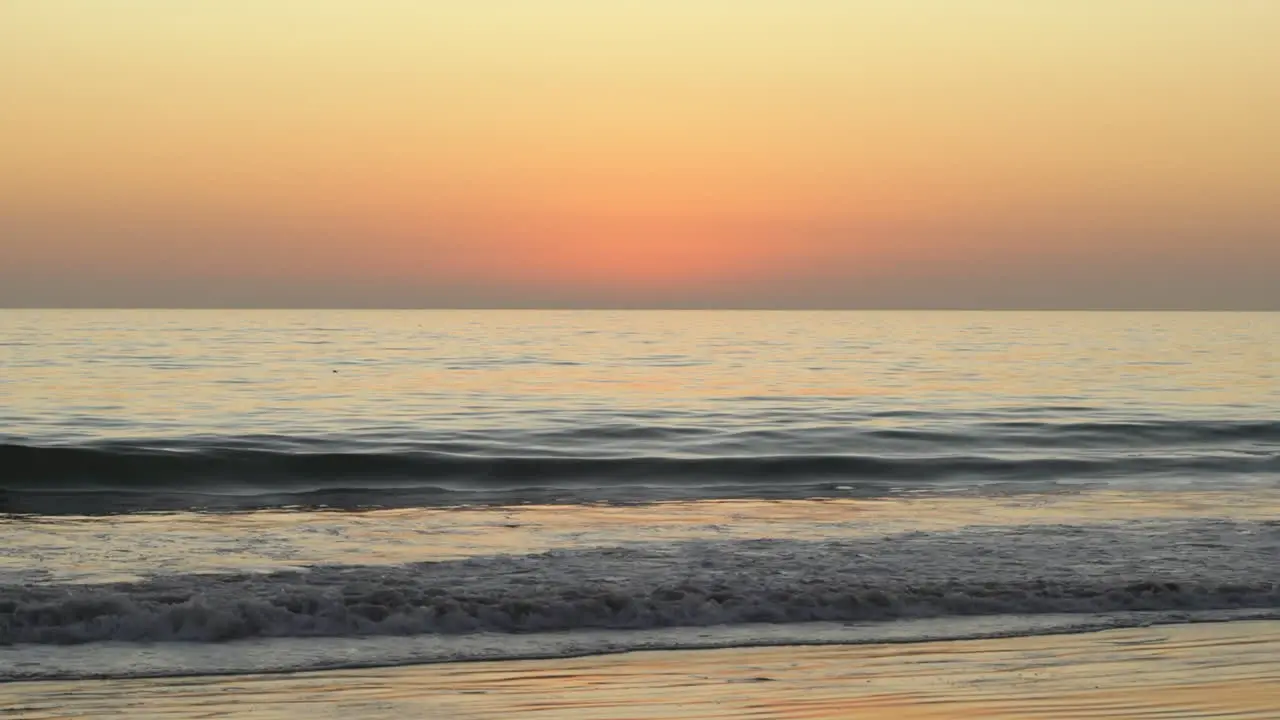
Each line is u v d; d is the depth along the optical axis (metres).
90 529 16.48
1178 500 20.23
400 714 8.09
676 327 167.25
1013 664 9.49
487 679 8.99
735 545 14.70
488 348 88.75
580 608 10.77
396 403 40.66
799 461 24.41
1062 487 22.41
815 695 8.62
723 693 8.66
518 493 21.58
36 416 34.78
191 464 23.17
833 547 14.52
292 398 42.41
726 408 38.66
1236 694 8.65
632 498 20.80
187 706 8.20
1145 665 9.45
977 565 13.27
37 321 185.12
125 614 10.02
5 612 9.95
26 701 8.23
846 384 50.88
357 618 10.36
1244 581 12.35
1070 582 12.05
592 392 46.12
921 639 10.30
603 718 8.07
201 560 13.91
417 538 15.84
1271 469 24.97
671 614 10.86
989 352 83.12
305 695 8.49
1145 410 38.44
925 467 24.67
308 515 18.31
